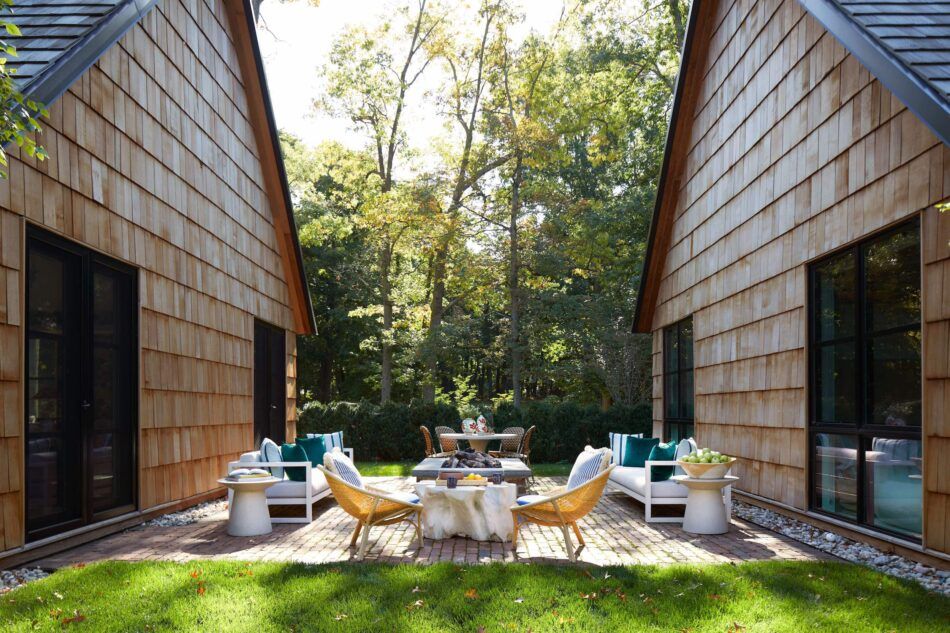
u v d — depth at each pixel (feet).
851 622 12.67
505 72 64.39
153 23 24.63
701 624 12.66
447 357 71.72
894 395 18.42
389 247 69.10
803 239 22.93
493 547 19.86
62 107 19.07
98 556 18.49
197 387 28.07
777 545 19.97
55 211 18.65
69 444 19.89
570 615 13.14
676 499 24.21
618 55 68.03
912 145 17.20
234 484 21.48
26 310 17.63
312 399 92.63
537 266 66.28
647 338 67.77
